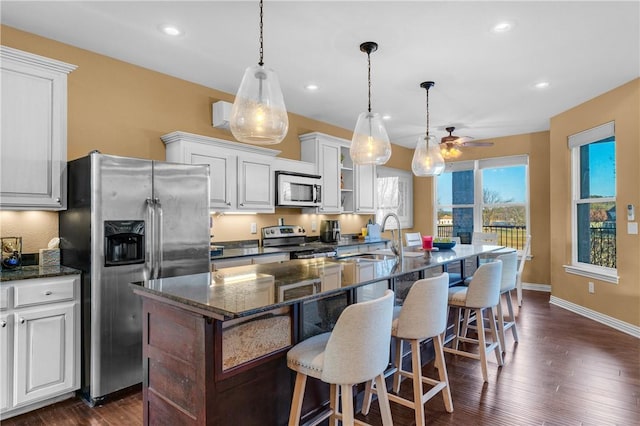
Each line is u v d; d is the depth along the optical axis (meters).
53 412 2.34
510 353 3.26
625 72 3.55
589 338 3.64
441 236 7.13
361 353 1.55
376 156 2.92
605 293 4.15
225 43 2.97
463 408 2.34
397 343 2.47
